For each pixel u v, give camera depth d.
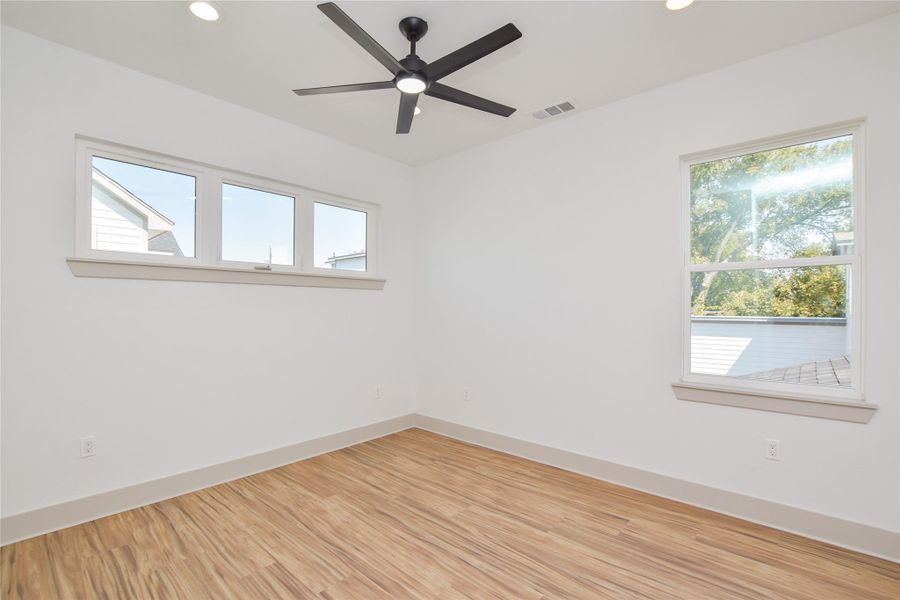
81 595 1.83
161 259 2.79
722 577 1.96
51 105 2.34
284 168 3.33
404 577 1.96
